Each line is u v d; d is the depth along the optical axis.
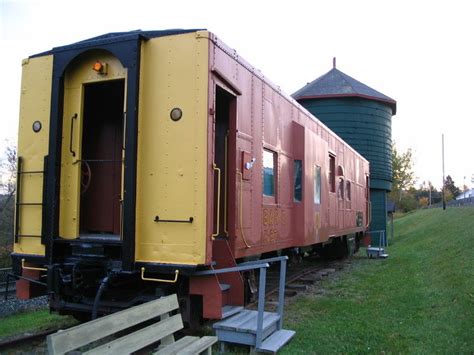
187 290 5.41
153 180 5.28
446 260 11.88
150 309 4.11
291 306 7.97
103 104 6.66
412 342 5.65
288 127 8.68
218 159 6.36
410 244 21.14
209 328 6.17
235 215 6.09
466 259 10.95
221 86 5.63
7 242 19.00
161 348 4.45
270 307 7.89
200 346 4.34
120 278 5.62
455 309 6.84
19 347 5.64
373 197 24.14
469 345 5.32
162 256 5.17
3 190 21.72
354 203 16.03
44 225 5.69
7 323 7.66
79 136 5.77
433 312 7.00
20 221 6.00
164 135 5.27
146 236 5.26
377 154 23.78
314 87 23.88
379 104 23.97
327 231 10.95
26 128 6.08
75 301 5.80
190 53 5.25
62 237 5.71
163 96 5.30
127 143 5.25
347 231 14.55
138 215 5.27
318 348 5.43
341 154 13.84
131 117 5.24
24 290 5.93
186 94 5.22
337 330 6.24
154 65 5.37
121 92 6.54
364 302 8.21
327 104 23.22
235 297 5.75
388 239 26.56
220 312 5.10
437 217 31.27
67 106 5.83
